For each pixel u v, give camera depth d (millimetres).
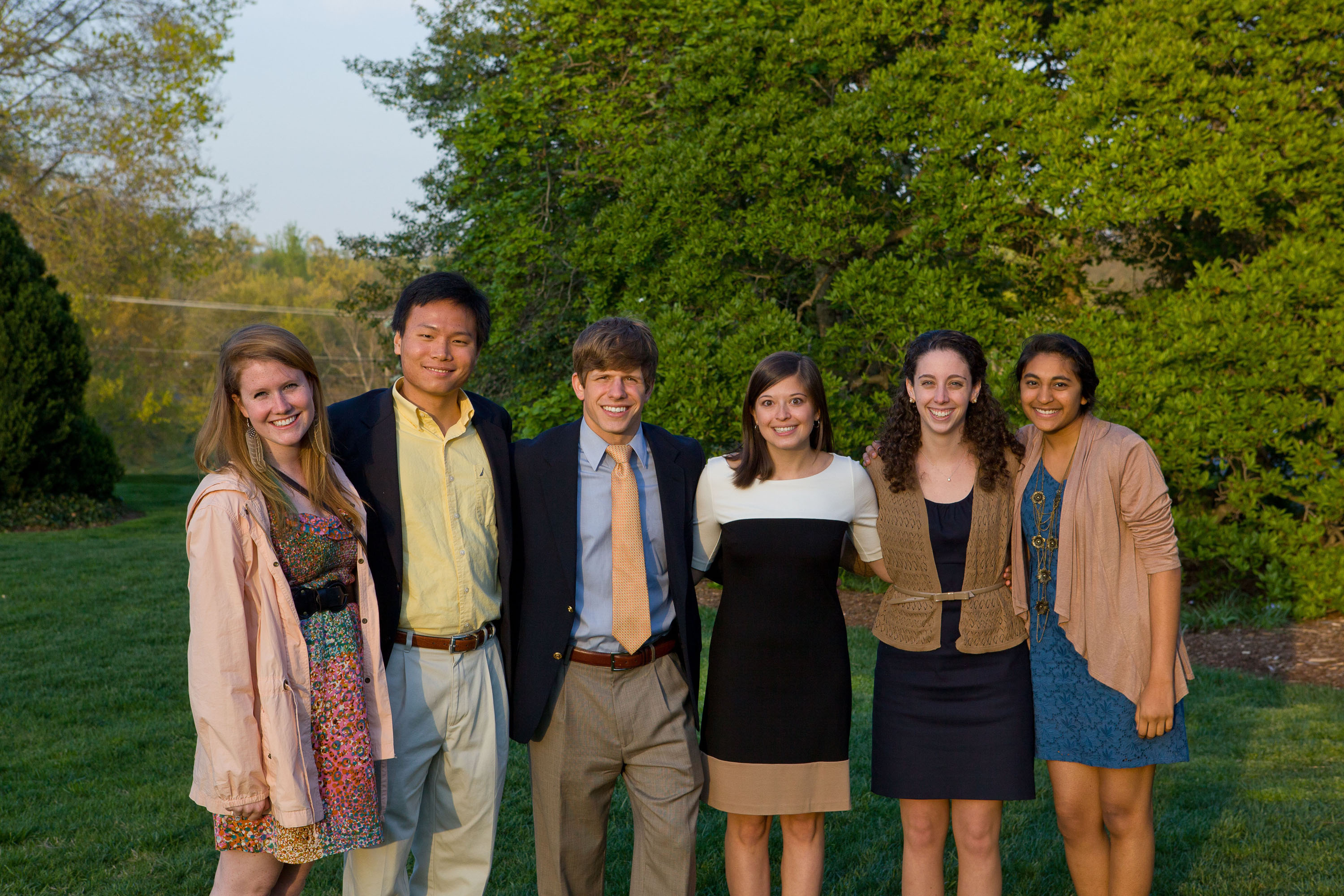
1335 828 3496
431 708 2488
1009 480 2678
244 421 2252
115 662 6223
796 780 2598
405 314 2504
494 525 2625
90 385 25562
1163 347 6973
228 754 2051
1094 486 2564
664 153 8234
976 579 2658
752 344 7375
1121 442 2584
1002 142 7605
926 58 7641
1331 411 6586
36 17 16812
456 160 15164
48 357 13195
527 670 2588
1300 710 5051
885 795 2695
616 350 2529
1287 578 6855
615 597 2564
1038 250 7914
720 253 7949
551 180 10094
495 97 9500
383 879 2488
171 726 4918
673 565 2637
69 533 12414
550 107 9695
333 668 2229
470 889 2619
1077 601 2568
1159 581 2508
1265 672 5953
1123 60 7020
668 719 2625
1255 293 6715
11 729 4852
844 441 7496
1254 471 7230
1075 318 7617
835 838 3568
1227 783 4000
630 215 8164
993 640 2641
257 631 2145
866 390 8570
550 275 9953
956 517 2670
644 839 2604
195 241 20312
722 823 3727
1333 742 4520
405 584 2479
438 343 2463
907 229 8234
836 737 2635
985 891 2627
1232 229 6965
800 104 8008
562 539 2586
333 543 2281
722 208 8266
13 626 7180
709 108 8367
